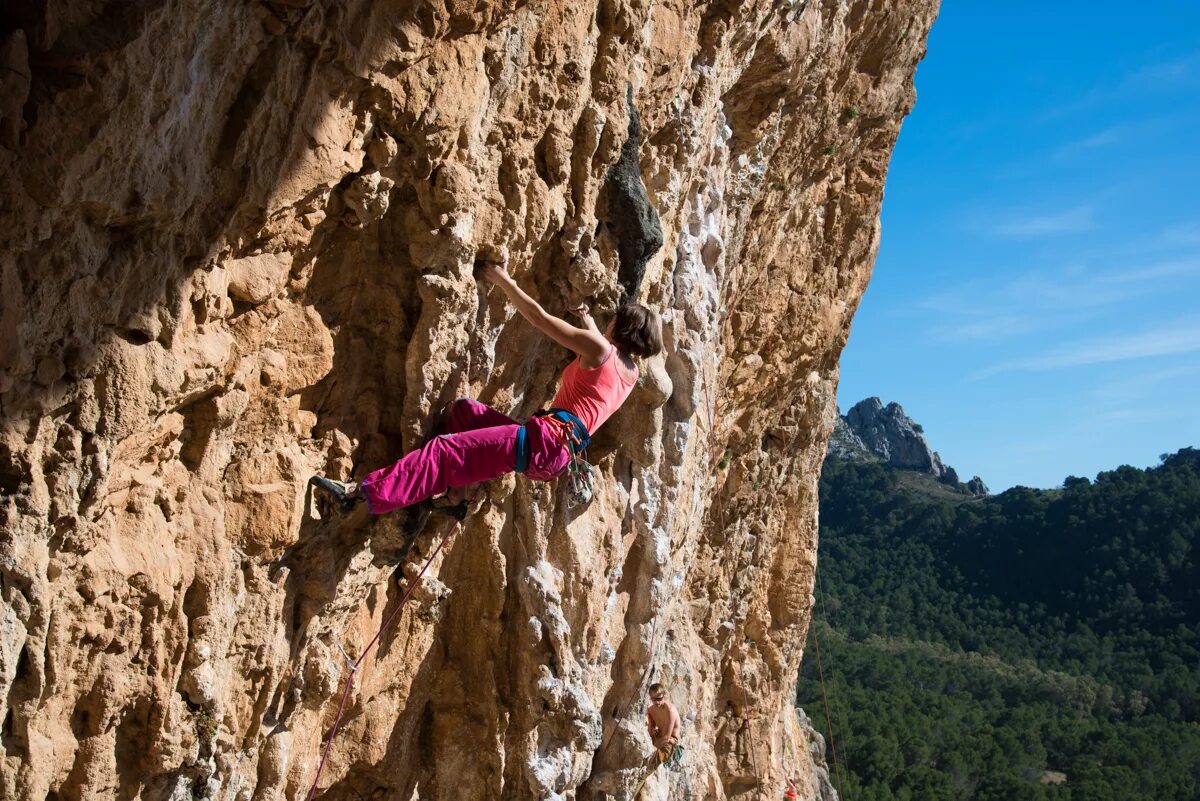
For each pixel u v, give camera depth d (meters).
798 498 17.14
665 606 8.83
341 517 5.26
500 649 6.86
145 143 3.71
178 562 4.47
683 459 8.79
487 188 5.45
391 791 6.61
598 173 6.26
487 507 6.52
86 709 4.25
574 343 5.48
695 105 8.02
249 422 4.84
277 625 5.16
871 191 14.33
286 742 5.45
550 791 6.89
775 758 17.39
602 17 5.94
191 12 3.72
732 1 7.96
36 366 3.64
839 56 11.43
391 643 6.25
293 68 4.16
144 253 3.90
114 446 3.99
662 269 8.30
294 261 4.78
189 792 4.84
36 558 3.74
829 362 16.25
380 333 5.43
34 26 3.43
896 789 54.53
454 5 4.62
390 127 4.77
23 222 3.46
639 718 8.41
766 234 12.60
